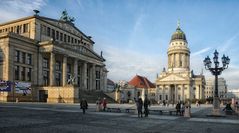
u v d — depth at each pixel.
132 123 23.19
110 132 17.36
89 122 23.03
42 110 35.78
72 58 82.81
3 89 63.84
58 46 74.44
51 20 81.38
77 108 42.81
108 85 167.62
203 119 29.09
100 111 38.38
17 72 67.81
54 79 73.81
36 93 70.75
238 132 18.88
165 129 19.69
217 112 33.06
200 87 167.50
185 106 32.88
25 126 18.95
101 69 101.38
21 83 67.56
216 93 33.41
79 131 17.44
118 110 40.28
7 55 64.81
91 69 93.69
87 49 90.00
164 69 184.75
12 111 32.22
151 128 20.03
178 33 174.50
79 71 89.75
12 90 64.94
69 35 89.12
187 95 159.88
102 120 25.14
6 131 16.27
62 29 85.69
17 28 77.44
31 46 72.06
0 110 33.28
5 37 65.31
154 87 185.88
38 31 75.62
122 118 27.91
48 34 79.75
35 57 73.12
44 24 78.06
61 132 16.77
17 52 68.19
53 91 67.75
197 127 21.44
